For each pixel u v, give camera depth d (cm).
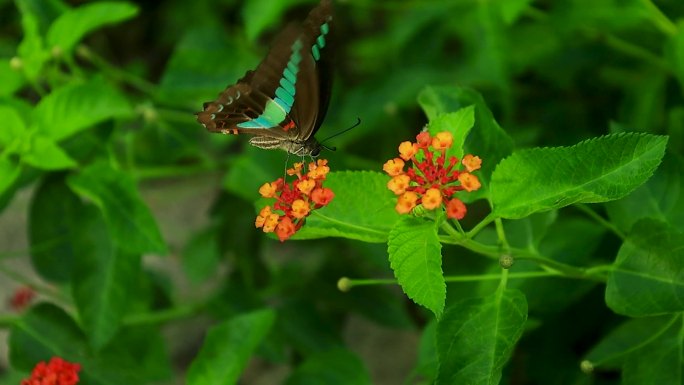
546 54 104
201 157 102
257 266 105
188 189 127
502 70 100
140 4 145
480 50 101
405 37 104
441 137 79
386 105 102
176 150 100
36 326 93
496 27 100
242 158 98
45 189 95
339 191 82
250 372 114
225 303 100
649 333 86
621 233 86
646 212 85
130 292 92
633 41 100
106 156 95
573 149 79
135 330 96
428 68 103
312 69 83
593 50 103
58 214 96
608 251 90
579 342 93
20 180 94
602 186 79
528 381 93
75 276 93
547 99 107
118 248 93
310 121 85
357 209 82
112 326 92
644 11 93
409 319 101
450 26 106
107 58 151
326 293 102
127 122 106
